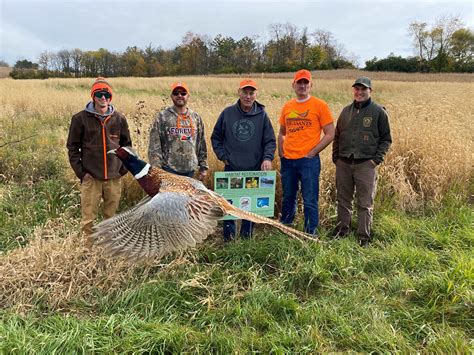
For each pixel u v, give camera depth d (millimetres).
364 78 4949
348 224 5445
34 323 3527
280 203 6172
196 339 3227
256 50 90375
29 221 5570
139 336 3195
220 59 89000
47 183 6699
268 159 5016
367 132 5000
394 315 3609
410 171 6844
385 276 4305
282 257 4605
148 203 2461
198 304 3785
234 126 5035
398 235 5105
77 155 4570
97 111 4500
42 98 17141
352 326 3455
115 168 4688
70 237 4559
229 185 4949
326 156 6648
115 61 86312
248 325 3533
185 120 4777
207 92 28062
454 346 3115
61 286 3953
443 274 4027
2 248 4938
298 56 89812
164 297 3852
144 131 6285
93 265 4230
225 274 4293
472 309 3582
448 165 6645
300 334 3385
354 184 5336
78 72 86062
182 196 2514
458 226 5449
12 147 8375
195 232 2422
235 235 5219
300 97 5121
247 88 4855
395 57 79812
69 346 3082
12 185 6738
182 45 85688
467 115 12219
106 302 3830
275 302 3748
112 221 2420
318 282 4195
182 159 4770
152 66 84188
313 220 5203
